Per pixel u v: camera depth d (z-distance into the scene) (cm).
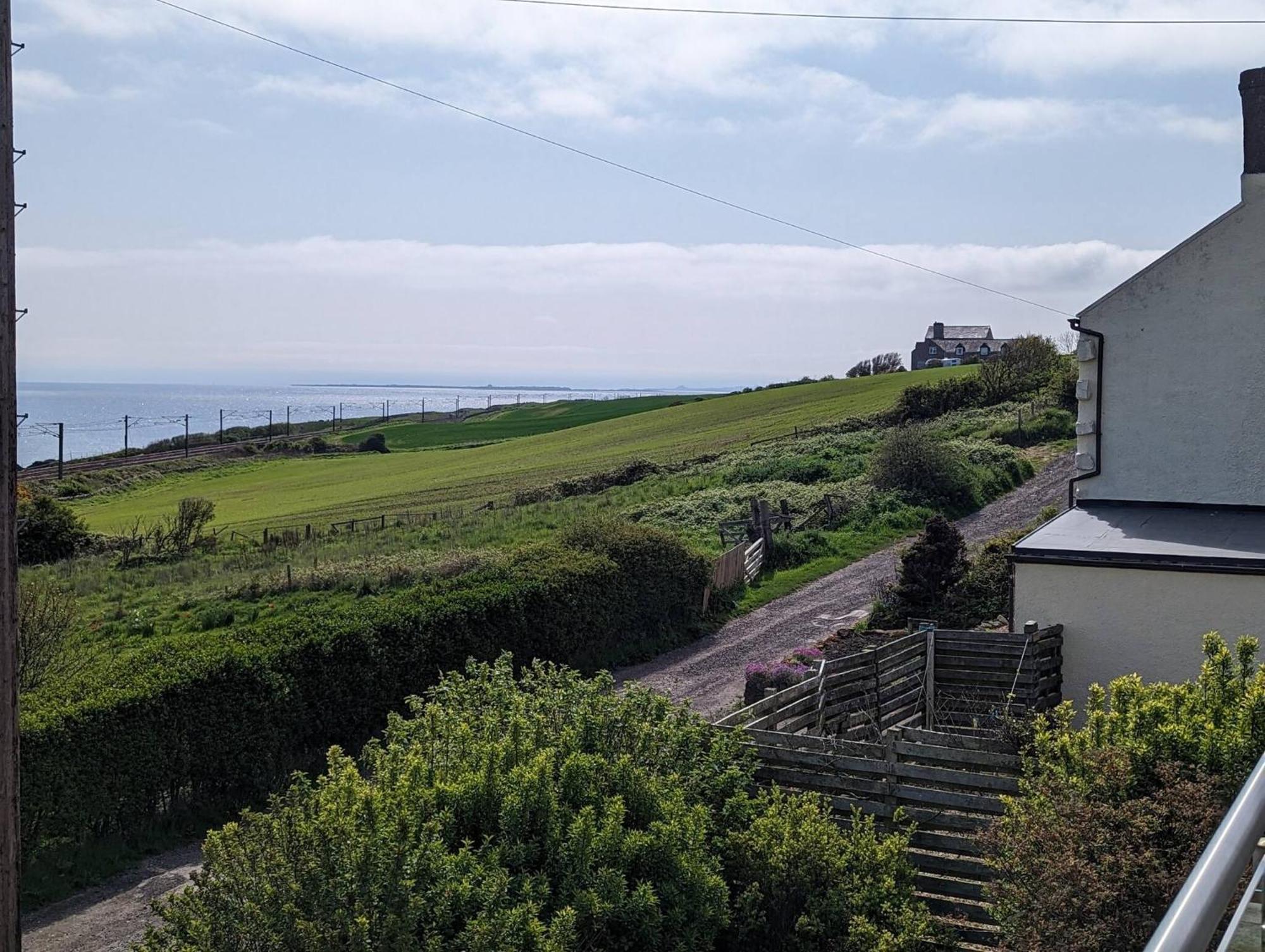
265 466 9362
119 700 1445
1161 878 750
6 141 843
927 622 2309
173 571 3719
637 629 2523
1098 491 1794
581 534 2598
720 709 2019
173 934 807
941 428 5466
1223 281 1681
